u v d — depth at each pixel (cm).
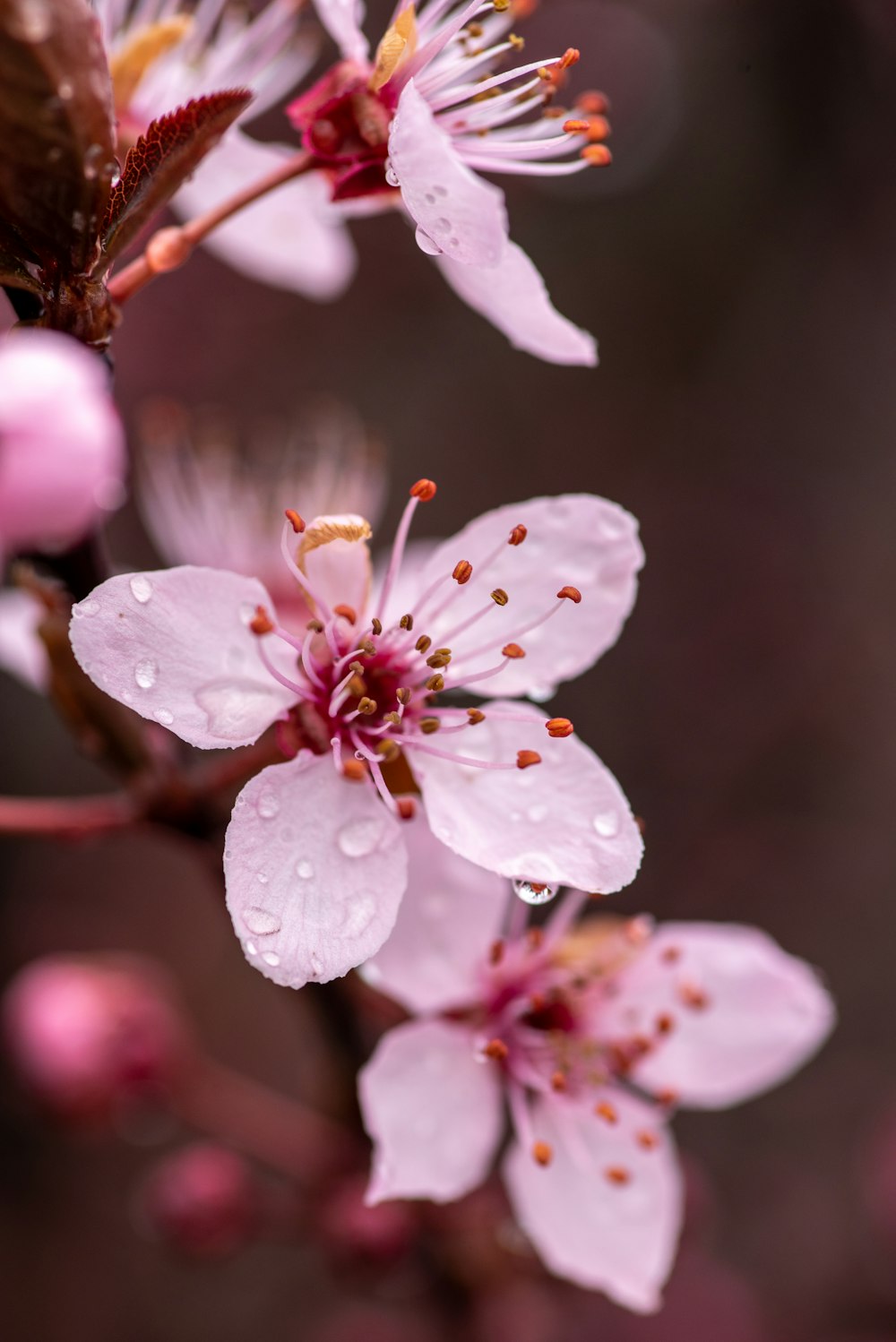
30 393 16
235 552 21
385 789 17
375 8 33
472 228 16
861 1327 29
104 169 17
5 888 34
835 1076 32
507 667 17
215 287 36
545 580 17
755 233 37
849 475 38
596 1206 18
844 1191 31
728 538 37
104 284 17
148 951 33
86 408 16
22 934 33
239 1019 33
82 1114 21
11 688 33
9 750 33
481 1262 20
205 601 17
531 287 17
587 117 18
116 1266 31
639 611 37
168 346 36
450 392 37
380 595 18
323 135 17
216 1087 21
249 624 17
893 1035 33
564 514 17
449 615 17
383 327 37
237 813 17
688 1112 32
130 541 33
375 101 17
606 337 37
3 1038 31
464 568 17
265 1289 31
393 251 37
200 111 17
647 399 37
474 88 17
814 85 37
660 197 37
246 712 17
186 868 34
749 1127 32
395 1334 25
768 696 36
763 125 37
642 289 37
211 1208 20
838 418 38
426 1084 18
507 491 37
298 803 17
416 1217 20
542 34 36
